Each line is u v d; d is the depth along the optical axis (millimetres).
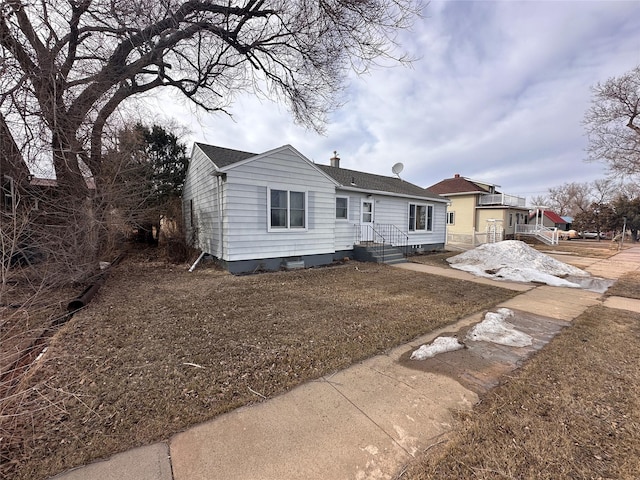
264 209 8484
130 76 6668
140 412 2238
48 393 2447
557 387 2645
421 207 14477
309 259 9625
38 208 4961
